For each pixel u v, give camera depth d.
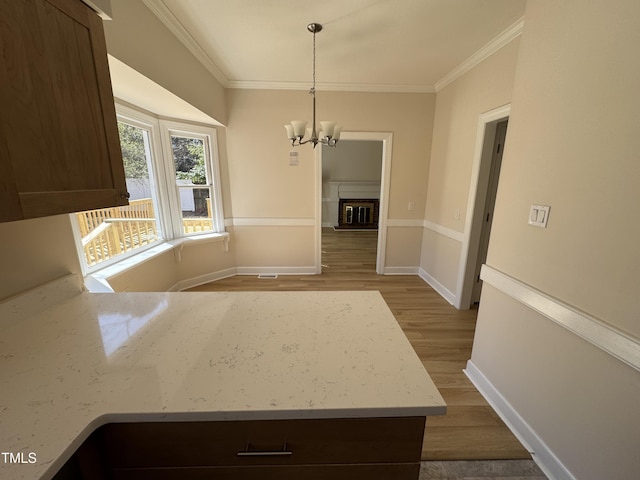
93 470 0.64
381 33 2.18
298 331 0.93
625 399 0.96
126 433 0.65
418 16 1.96
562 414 1.21
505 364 1.57
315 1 1.80
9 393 0.65
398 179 3.68
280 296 1.21
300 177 3.64
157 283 2.85
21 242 1.02
